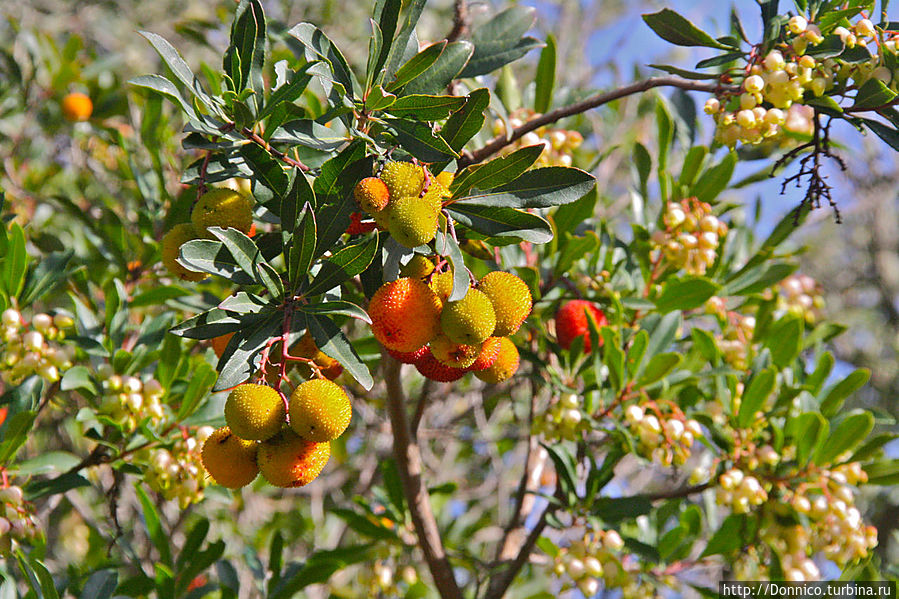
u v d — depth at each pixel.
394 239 0.51
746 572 0.69
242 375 0.48
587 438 0.73
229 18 0.95
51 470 0.63
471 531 0.89
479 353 0.50
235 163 0.53
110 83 0.97
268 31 0.66
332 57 0.54
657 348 0.68
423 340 0.48
